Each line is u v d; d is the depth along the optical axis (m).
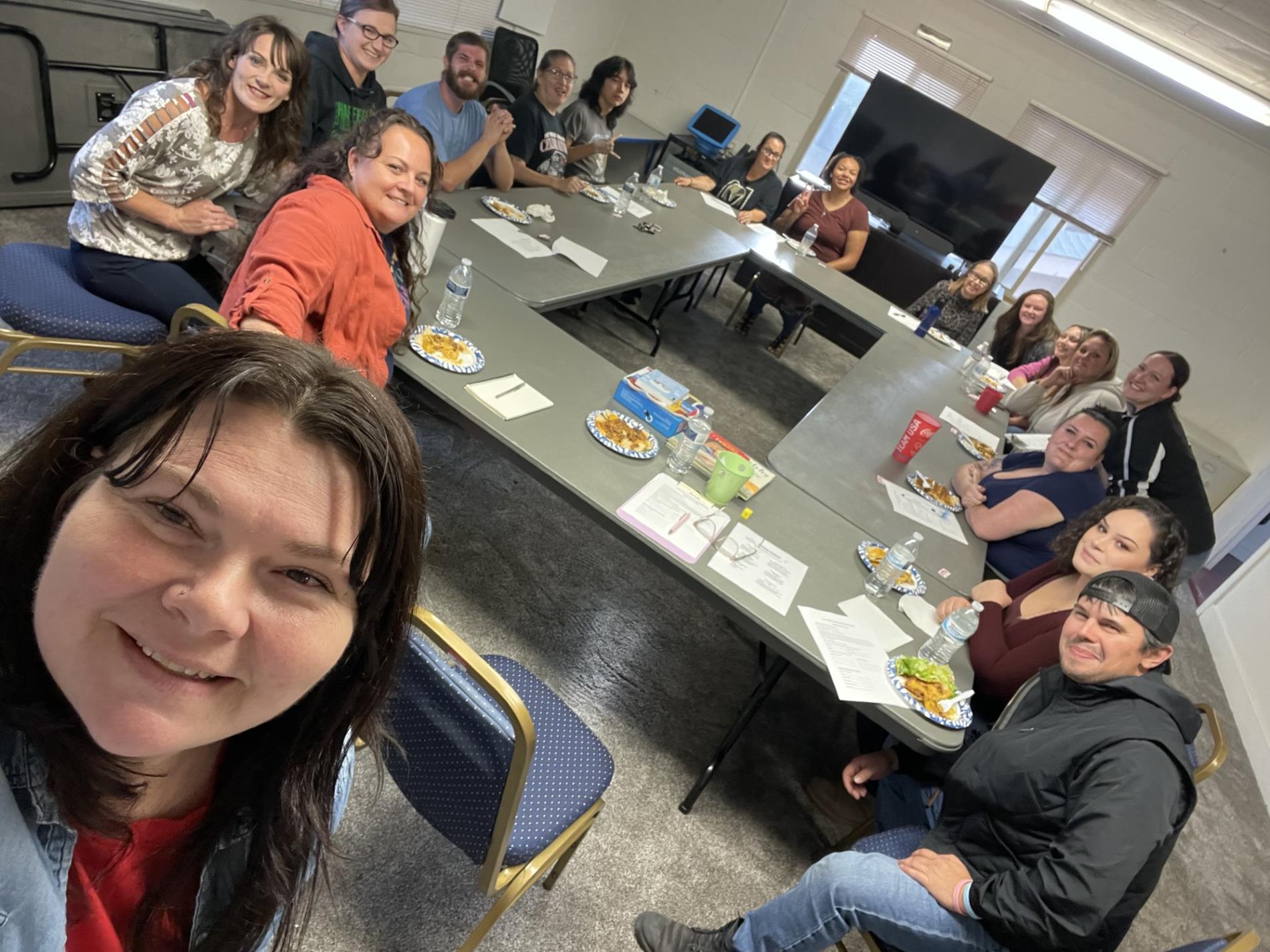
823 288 4.03
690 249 3.46
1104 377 3.35
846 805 2.04
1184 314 5.25
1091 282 5.52
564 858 1.44
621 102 4.18
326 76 2.74
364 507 0.42
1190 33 3.82
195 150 1.91
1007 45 5.21
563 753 1.35
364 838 1.51
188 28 3.02
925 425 2.46
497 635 2.12
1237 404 5.21
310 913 0.66
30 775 0.45
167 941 0.61
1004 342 4.51
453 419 1.87
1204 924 2.26
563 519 2.68
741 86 6.14
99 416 0.41
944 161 5.38
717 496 1.86
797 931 1.38
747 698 2.30
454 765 1.05
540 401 1.90
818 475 2.25
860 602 1.76
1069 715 1.45
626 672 2.20
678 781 1.95
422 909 1.44
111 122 1.75
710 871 1.77
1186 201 5.05
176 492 0.37
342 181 1.61
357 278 1.58
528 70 4.72
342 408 0.40
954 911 1.30
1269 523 4.58
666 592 2.58
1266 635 3.71
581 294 2.50
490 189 3.09
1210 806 2.85
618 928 1.57
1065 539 1.98
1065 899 1.17
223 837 0.58
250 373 0.37
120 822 0.49
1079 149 5.27
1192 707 1.41
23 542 0.42
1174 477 3.04
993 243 5.46
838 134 6.06
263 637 0.39
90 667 0.39
